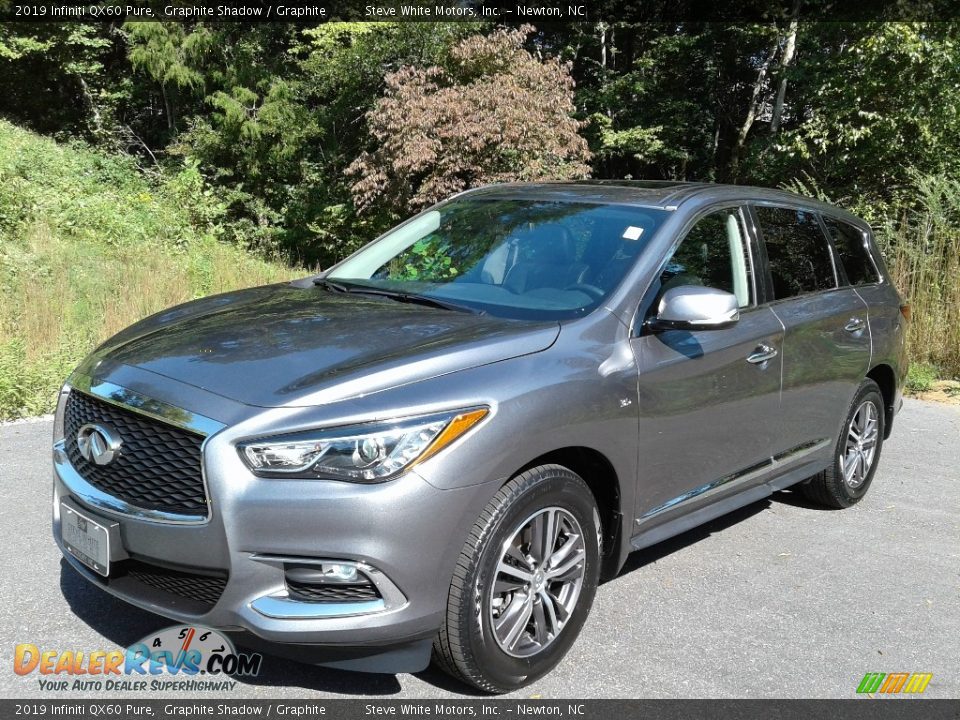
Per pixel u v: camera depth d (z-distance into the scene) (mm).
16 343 6961
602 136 23484
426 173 15633
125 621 3332
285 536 2518
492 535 2744
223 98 19312
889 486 5637
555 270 3635
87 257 10773
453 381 2773
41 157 14953
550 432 2896
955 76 15297
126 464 2770
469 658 2781
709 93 25703
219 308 3654
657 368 3357
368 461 2549
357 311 3434
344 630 2559
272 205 20891
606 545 3381
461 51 15641
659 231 3697
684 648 3381
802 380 4281
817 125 16859
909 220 10445
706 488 3789
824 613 3758
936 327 9469
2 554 3859
